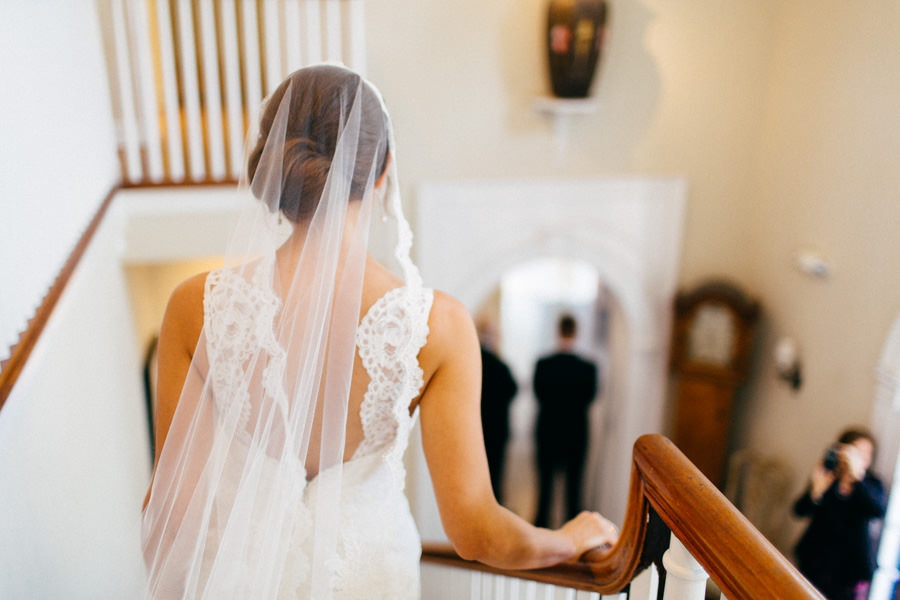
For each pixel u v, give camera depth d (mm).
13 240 1729
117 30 3957
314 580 1101
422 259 5363
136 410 3945
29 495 1588
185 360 1104
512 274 10094
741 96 5383
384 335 1057
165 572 1124
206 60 4145
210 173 4414
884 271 4305
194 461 1090
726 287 5473
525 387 7980
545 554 1218
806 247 5016
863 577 4336
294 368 1048
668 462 1089
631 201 5520
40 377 1772
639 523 1194
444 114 5098
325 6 4258
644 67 5242
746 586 836
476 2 4918
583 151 5355
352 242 1062
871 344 4441
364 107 1053
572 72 4898
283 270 1056
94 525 2338
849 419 4676
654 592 1208
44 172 2145
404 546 1185
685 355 5605
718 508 951
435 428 1091
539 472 5594
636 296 5754
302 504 1099
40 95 2188
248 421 1076
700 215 5629
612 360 6320
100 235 3203
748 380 5855
